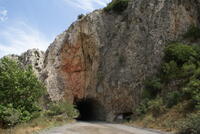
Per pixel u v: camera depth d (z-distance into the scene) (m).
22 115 26.91
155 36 51.09
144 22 54.56
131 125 39.00
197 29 47.81
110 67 58.81
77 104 70.19
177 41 48.66
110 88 56.84
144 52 52.19
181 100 33.59
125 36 58.56
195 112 27.83
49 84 62.47
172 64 43.66
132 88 51.78
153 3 54.34
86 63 64.44
